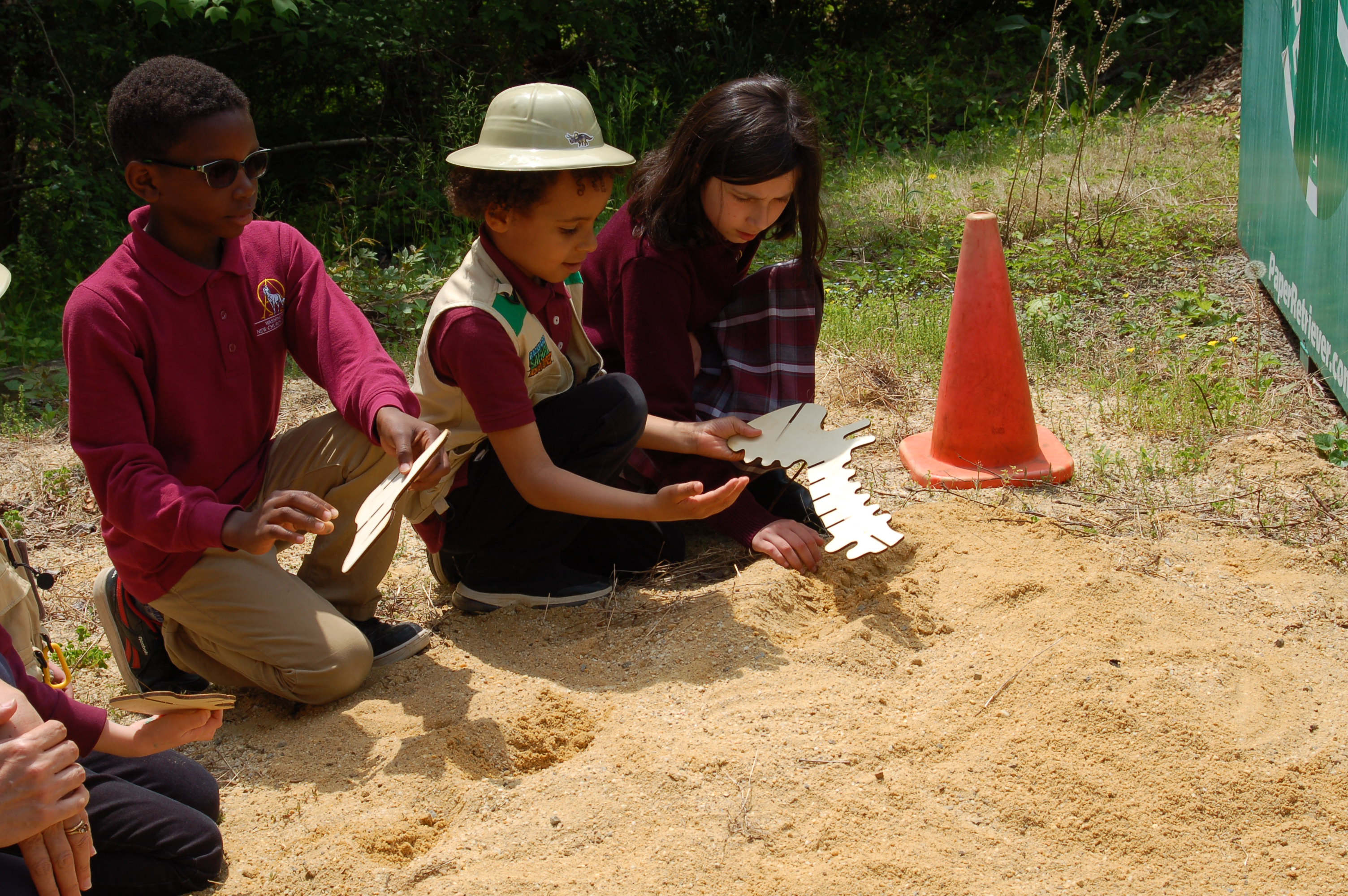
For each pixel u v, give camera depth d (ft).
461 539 10.64
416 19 30.50
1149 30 39.14
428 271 23.56
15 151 27.04
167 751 7.95
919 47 40.96
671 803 7.72
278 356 9.53
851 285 21.12
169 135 8.12
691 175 10.66
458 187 9.50
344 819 7.82
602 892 6.97
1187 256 20.24
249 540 7.97
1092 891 6.93
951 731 8.29
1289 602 10.11
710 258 11.28
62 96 26.66
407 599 11.35
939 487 12.71
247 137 8.43
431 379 9.96
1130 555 11.00
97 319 8.29
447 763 8.32
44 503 13.76
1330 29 13.99
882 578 10.83
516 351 9.73
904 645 9.70
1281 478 12.46
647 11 40.70
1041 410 14.78
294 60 30.17
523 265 9.68
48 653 8.44
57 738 5.87
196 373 8.86
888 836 7.33
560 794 7.87
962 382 12.76
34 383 18.07
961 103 35.70
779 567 10.87
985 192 24.47
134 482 8.21
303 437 9.71
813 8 43.62
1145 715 8.27
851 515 9.90
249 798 8.23
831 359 16.78
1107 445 13.69
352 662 9.18
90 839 6.35
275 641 9.05
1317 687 8.79
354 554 8.00
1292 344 16.28
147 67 8.24
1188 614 9.71
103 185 25.71
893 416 14.99
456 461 10.15
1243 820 7.45
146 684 9.89
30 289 24.79
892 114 35.19
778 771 7.96
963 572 10.61
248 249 9.31
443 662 9.93
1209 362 15.44
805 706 8.68
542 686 9.21
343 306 9.61
